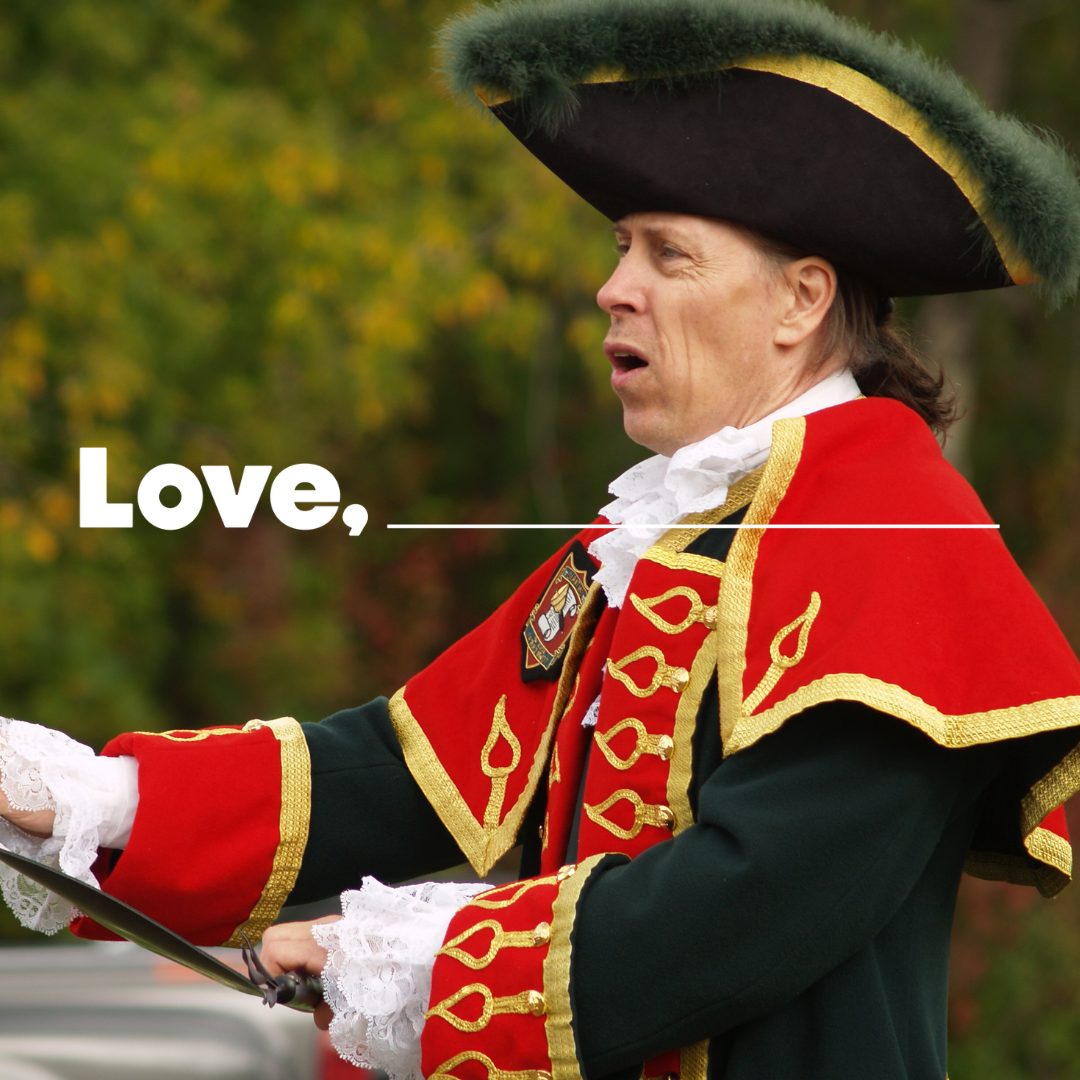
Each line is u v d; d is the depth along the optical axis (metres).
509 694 6.89
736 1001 5.18
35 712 27.55
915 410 6.78
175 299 28.73
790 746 5.41
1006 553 5.75
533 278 32.47
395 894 5.81
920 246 6.20
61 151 27.83
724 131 6.11
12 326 27.75
